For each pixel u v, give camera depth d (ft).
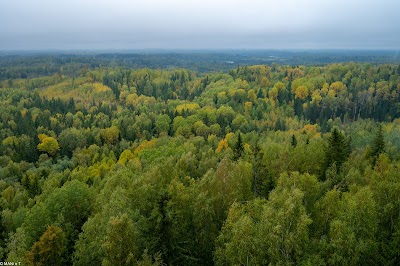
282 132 465.47
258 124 540.52
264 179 192.44
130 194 149.48
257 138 435.12
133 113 615.57
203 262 134.82
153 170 173.78
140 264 105.81
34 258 138.10
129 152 381.60
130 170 252.83
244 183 167.73
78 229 181.98
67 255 155.53
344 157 205.57
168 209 127.54
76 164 399.03
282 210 105.19
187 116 549.54
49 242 140.97
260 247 104.22
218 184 151.84
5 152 443.32
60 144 472.03
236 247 105.09
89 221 141.79
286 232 101.30
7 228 198.29
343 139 219.61
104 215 136.26
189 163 250.37
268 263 103.81
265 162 208.03
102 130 495.82
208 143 431.43
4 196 285.43
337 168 199.41
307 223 100.63
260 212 126.72
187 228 138.10
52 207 182.70
